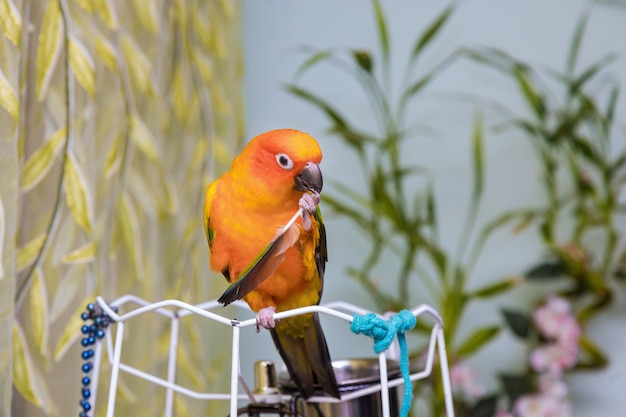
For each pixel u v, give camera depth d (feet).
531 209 6.81
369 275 7.08
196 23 6.20
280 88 7.42
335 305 3.74
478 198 6.72
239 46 7.13
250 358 7.04
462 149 6.98
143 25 5.18
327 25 7.37
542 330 6.35
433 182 7.02
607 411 6.52
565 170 6.73
